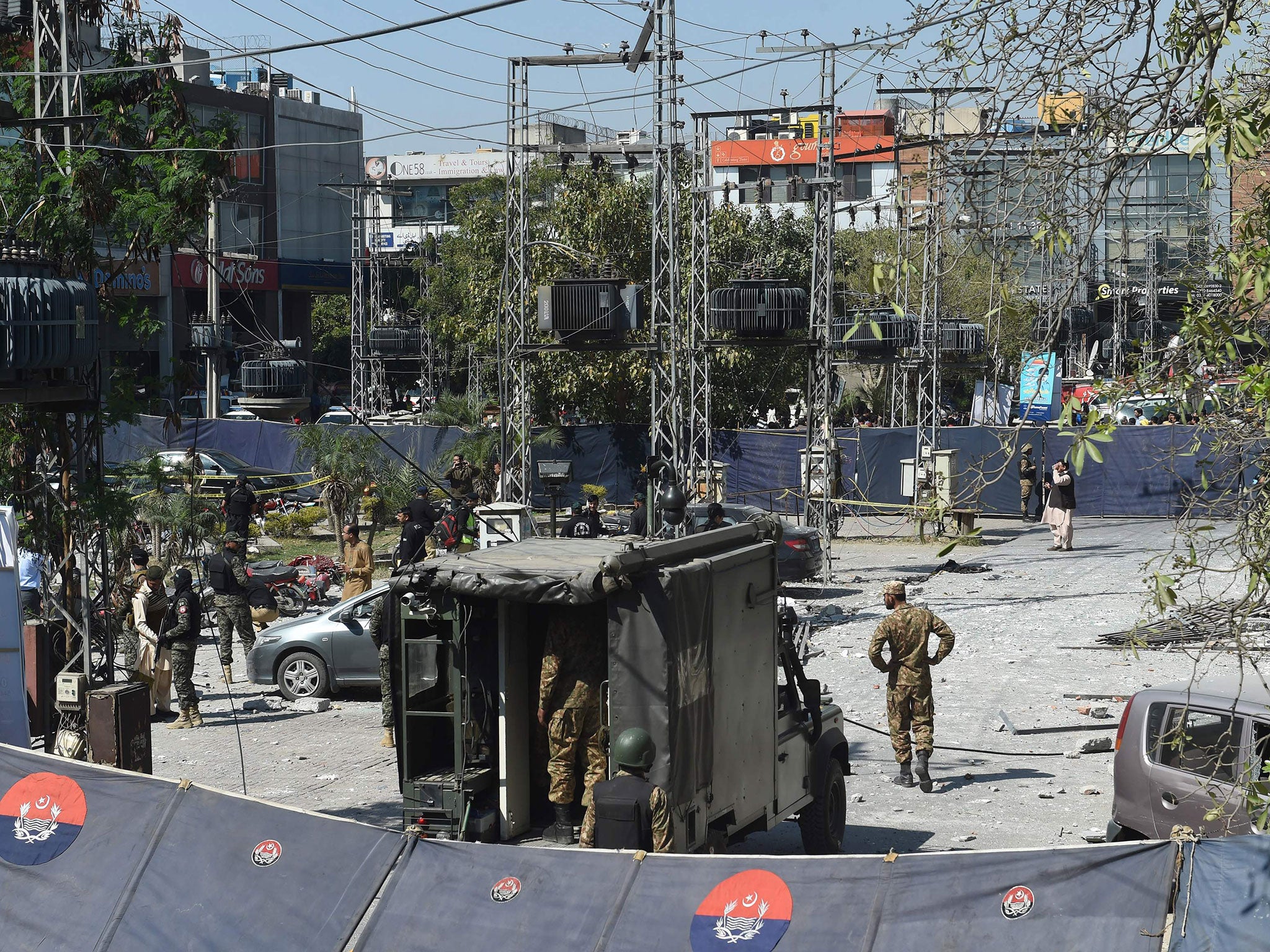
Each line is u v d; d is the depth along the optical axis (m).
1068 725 28.70
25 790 15.73
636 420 77.69
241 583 34.31
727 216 76.94
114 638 25.83
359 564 38.72
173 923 14.52
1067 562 53.94
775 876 12.78
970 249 11.73
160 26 25.78
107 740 19.33
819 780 20.02
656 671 15.16
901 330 60.25
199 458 65.12
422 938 13.55
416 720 16.61
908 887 12.31
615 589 15.13
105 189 23.39
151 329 23.97
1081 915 11.60
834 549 60.03
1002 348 65.81
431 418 75.69
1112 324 59.91
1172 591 10.88
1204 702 17.72
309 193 135.38
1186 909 11.24
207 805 15.17
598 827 14.68
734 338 50.03
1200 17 10.71
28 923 14.96
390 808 22.73
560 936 13.13
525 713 16.72
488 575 15.59
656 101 43.12
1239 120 10.28
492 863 13.80
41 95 24.31
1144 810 18.05
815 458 55.81
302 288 131.12
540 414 77.19
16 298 18.95
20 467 23.61
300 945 13.92
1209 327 10.48
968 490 11.12
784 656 19.67
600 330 43.75
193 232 25.02
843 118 51.09
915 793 24.22
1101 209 11.35
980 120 11.76
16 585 19.31
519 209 45.75
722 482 60.72
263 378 76.12
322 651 32.16
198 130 25.31
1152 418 11.38
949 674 34.31
